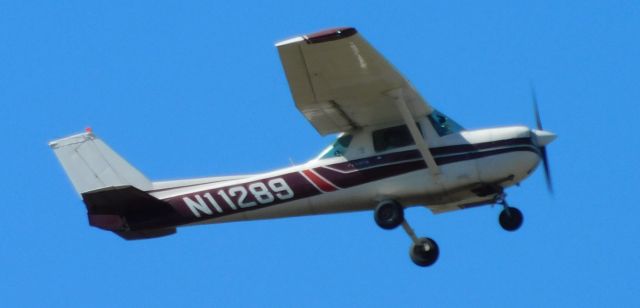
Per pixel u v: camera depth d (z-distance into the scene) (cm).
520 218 6200
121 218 6412
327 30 5356
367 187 6109
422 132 6066
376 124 6128
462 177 5984
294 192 6222
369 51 5475
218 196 6338
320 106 5916
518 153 5975
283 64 5556
